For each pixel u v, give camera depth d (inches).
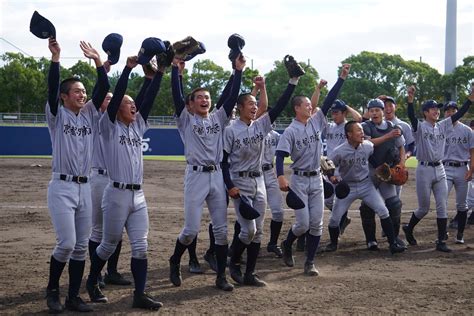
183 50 239.1
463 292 244.1
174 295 238.8
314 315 211.5
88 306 217.6
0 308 220.4
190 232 244.7
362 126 345.1
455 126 361.4
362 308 220.2
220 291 245.1
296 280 265.0
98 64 209.8
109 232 220.5
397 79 2112.5
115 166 216.2
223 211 247.1
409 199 588.7
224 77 2010.3
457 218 373.1
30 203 531.5
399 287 252.1
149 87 224.4
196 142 242.5
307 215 274.8
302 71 251.8
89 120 216.5
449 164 362.9
